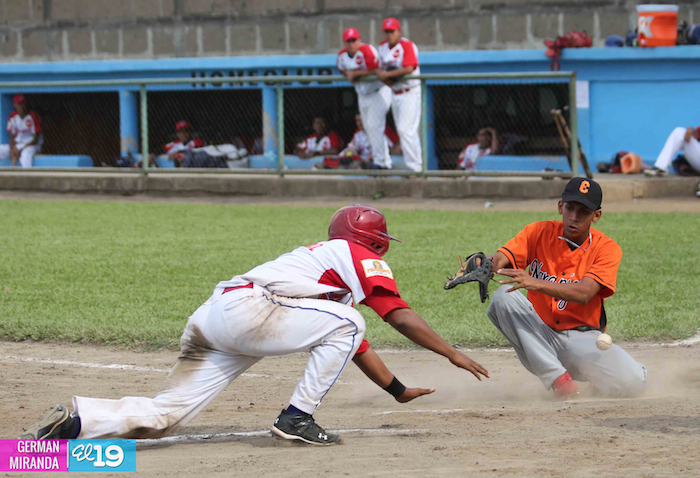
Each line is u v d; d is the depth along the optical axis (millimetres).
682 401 10602
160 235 28328
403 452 8250
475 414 10242
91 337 15992
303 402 8734
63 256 24531
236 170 38656
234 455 8484
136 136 48156
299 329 8539
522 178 36219
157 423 8586
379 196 36844
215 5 47719
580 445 8195
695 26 40406
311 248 9055
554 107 42312
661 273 20844
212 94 48250
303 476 7469
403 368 13945
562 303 11211
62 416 8375
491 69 43531
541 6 42781
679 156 36500
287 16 46625
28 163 46312
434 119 43406
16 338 16141
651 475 7086
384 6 45188
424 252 24203
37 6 50562
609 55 41219
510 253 11039
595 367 11102
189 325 8773
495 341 15383
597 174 40219
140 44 49156
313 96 46188
